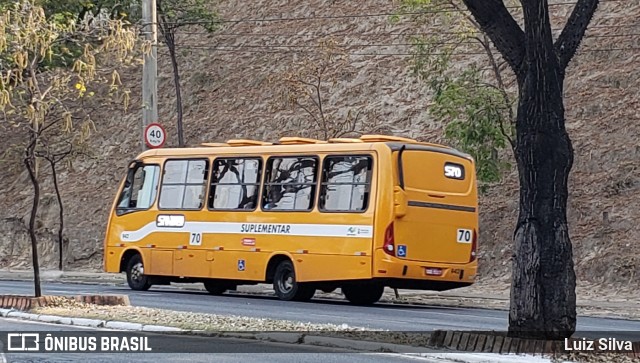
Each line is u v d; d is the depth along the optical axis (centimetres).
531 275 1639
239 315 2291
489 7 1691
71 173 4738
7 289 3166
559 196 1652
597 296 3117
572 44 1681
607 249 3288
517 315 1650
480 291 3344
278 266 2914
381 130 4116
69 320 2048
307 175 2883
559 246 1641
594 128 3684
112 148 4794
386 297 3189
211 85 4897
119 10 4350
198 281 3183
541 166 1652
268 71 4769
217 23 4566
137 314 2116
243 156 3038
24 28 2219
